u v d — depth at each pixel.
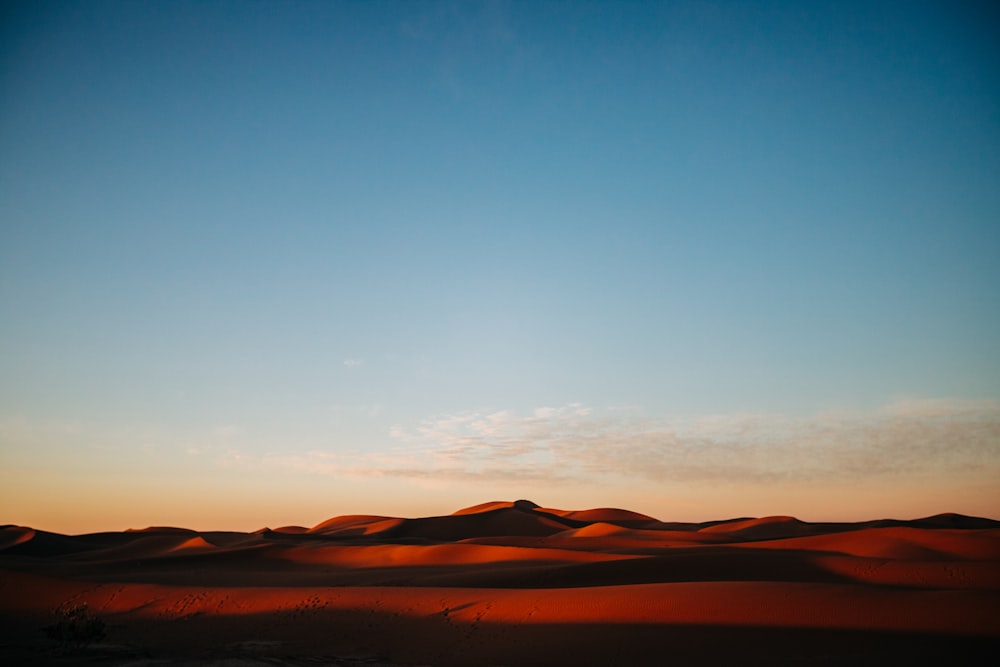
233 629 42.00
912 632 31.39
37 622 46.44
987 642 29.78
